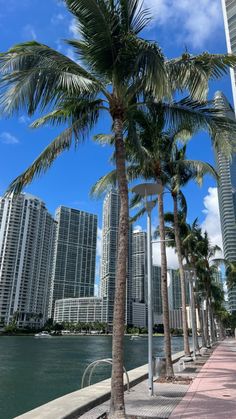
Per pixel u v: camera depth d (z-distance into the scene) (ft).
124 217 30.68
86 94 34.32
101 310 546.26
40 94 30.12
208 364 70.18
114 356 27.53
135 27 32.12
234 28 176.14
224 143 36.35
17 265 454.81
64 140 34.04
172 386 42.60
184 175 65.57
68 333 556.51
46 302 538.06
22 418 26.40
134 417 27.66
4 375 108.47
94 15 29.50
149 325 39.34
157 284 284.20
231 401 33.86
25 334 484.33
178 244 70.54
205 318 147.23
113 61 31.50
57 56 31.19
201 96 29.53
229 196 120.16
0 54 29.22
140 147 37.78
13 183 34.71
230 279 158.30
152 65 27.76
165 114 38.24
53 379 98.32
